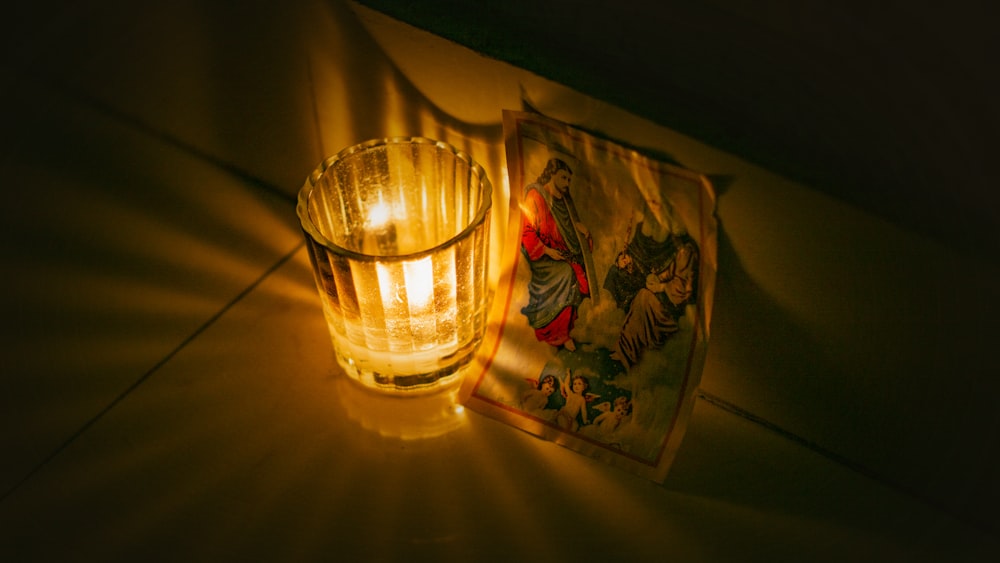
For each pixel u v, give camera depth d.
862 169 0.28
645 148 0.29
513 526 0.32
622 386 0.34
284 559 0.31
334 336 0.35
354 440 0.34
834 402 0.32
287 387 0.36
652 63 0.30
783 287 0.30
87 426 0.35
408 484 0.33
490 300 0.37
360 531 0.32
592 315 0.34
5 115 0.40
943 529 0.32
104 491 0.33
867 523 0.32
